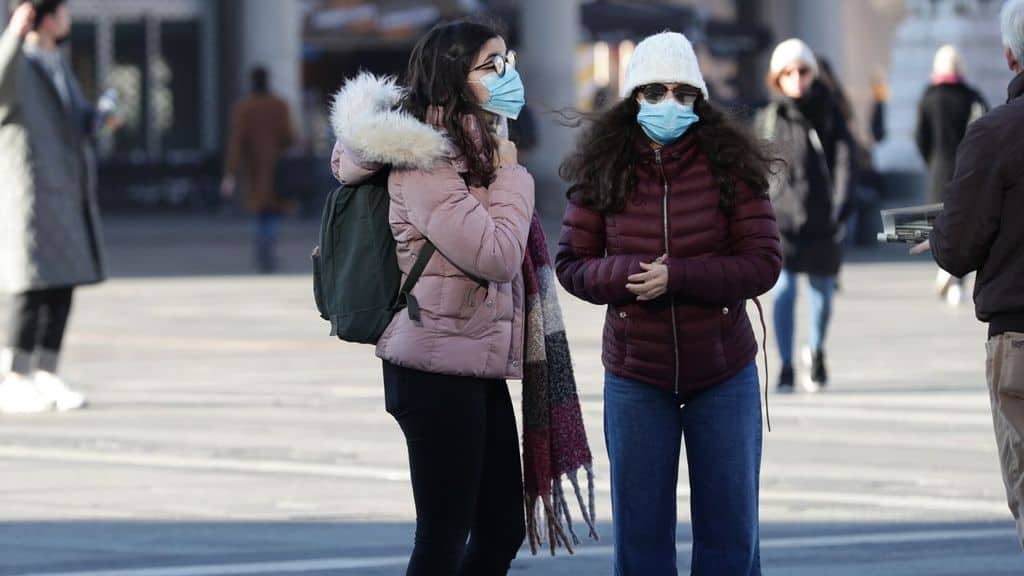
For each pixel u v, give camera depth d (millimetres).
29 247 25953
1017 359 12398
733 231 12992
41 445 23500
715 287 12758
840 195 26922
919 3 70312
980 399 27047
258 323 37594
